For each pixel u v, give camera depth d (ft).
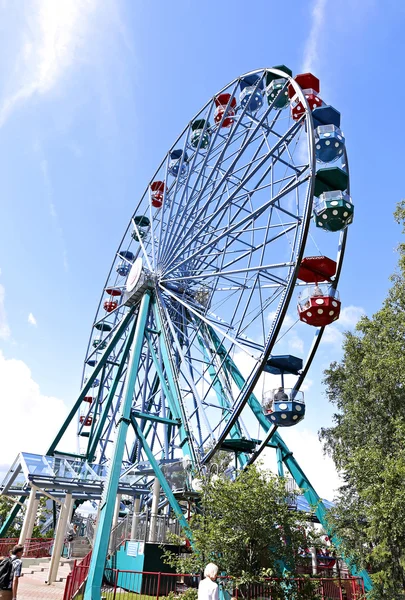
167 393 86.63
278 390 71.92
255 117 84.94
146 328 91.91
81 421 126.21
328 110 75.10
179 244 95.30
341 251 75.87
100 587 54.44
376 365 73.92
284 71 83.15
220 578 42.63
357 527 65.51
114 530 81.71
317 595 45.65
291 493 49.85
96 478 80.74
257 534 44.37
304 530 47.80
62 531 66.80
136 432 74.18
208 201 84.79
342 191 71.72
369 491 59.21
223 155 85.56
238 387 87.25
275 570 44.34
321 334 74.33
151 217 112.16
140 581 61.93
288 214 71.00
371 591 57.88
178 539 51.13
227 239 81.66
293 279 65.92
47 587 59.67
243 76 89.51
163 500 92.89
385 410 76.79
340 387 95.76
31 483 74.59
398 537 58.13
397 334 73.87
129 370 81.20
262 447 73.92
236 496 46.24
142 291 101.30
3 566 30.91
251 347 73.51
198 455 75.72
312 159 67.26
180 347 86.17
